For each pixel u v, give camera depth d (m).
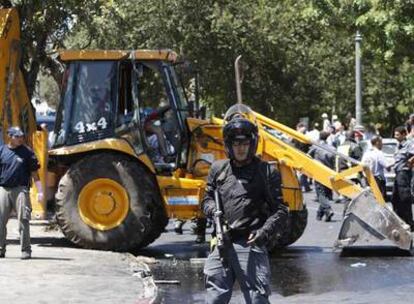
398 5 39.31
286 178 24.78
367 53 57.03
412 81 76.56
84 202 24.45
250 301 12.27
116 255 23.48
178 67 26.36
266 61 67.62
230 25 63.41
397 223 23.84
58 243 26.19
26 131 27.30
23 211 22.03
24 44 29.09
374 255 24.78
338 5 42.22
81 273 20.39
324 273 21.67
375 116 89.12
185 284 20.02
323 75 76.62
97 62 25.19
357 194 24.14
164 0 60.88
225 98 66.12
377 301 18.09
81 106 25.19
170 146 24.92
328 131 50.62
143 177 24.34
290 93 71.00
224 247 12.32
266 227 12.25
